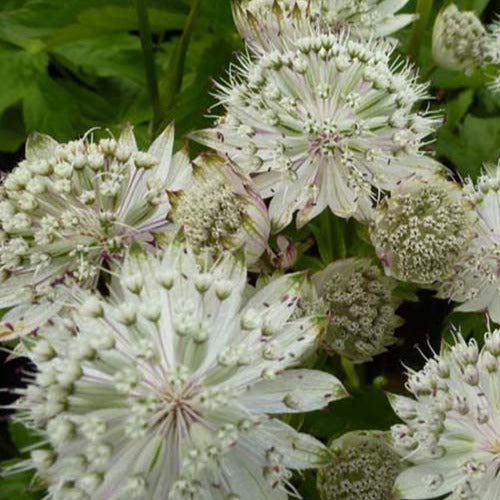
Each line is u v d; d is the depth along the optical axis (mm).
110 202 148
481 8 220
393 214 148
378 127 152
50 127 201
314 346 131
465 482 130
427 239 147
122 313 124
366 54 152
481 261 151
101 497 121
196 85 194
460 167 199
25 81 203
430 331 178
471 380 133
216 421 123
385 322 154
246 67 160
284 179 150
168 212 147
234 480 124
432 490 131
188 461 119
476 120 203
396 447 134
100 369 122
